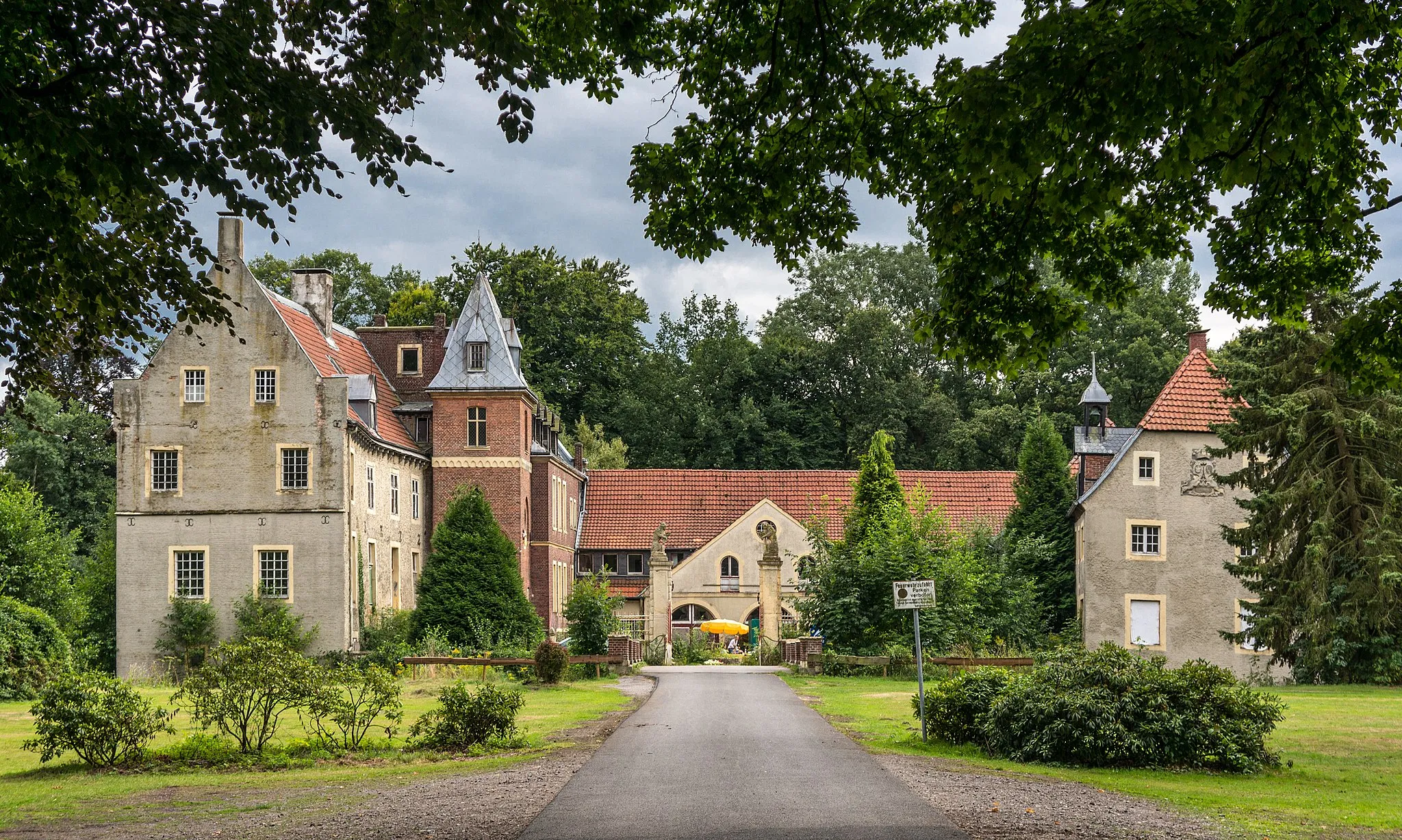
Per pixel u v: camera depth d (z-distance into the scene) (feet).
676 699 86.02
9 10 35.63
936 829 34.86
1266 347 108.99
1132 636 140.26
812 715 73.15
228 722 67.36
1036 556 146.51
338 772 50.98
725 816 37.29
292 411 136.98
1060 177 38.83
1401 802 41.78
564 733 63.72
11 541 136.56
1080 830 34.81
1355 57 43.93
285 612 131.54
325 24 42.93
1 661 105.81
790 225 49.19
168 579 135.74
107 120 36.32
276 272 240.73
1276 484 108.37
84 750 53.93
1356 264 52.60
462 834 34.88
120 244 45.16
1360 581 101.14
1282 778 48.57
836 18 43.01
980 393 254.88
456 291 241.14
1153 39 33.86
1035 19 37.09
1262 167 39.91
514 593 132.05
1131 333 233.55
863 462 136.56
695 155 47.37
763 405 254.88
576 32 40.98
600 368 246.27
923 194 46.50
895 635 118.83
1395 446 103.24
